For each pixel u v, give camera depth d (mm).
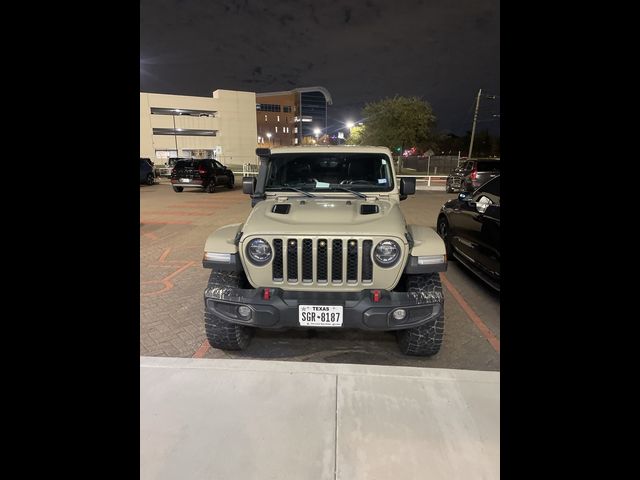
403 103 33594
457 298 4473
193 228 8828
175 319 3846
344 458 1915
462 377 2539
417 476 1813
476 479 1785
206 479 1800
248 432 2080
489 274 4363
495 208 4191
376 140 34375
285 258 2689
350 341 3410
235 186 21547
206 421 2152
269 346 3322
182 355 3170
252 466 1872
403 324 2684
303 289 2730
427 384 2473
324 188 3701
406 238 2748
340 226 2758
